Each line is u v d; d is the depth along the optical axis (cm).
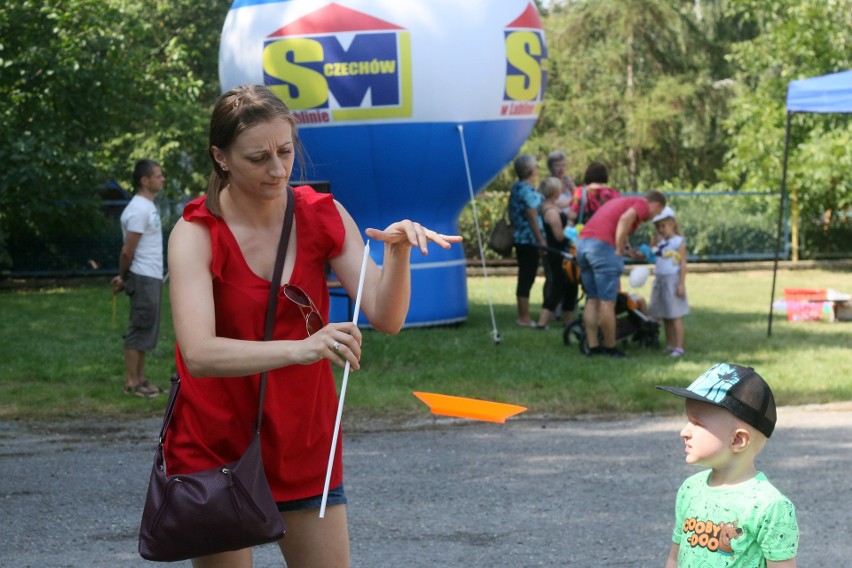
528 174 1312
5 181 1741
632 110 3409
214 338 285
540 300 1659
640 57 3584
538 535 554
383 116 1150
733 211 2258
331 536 314
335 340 275
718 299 1672
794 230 2264
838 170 2128
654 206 1073
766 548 302
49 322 1384
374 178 1200
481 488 640
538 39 1245
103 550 534
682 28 3588
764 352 1122
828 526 571
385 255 303
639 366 1022
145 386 900
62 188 1839
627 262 2169
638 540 546
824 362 1055
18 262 2009
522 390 912
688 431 313
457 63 1154
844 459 705
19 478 663
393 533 558
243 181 292
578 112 3488
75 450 732
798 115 2236
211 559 306
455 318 1312
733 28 3706
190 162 2869
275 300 302
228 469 288
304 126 1166
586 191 1246
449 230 1286
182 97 2106
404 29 1137
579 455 716
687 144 3616
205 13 3058
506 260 2172
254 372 280
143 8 2780
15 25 1802
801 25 2270
